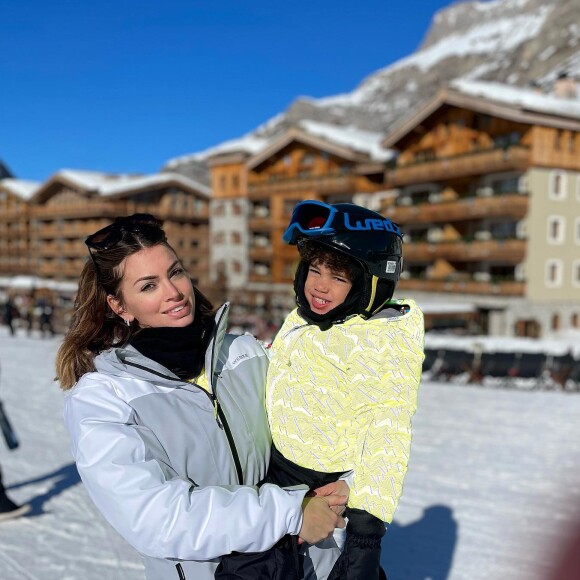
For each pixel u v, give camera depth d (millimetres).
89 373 1504
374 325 1555
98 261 1552
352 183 35562
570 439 7016
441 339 22297
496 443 6836
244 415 1605
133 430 1394
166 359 1514
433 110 30469
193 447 1467
